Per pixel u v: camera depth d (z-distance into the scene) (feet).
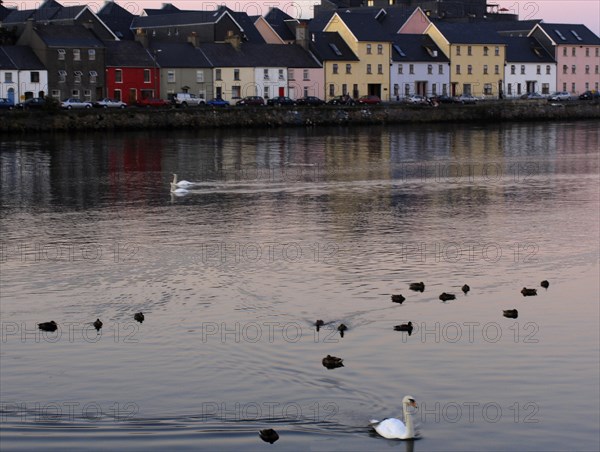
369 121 371.97
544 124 381.81
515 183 187.32
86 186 182.60
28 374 74.13
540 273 104.78
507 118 402.72
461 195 169.17
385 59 426.92
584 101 430.61
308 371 74.08
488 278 102.37
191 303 92.68
